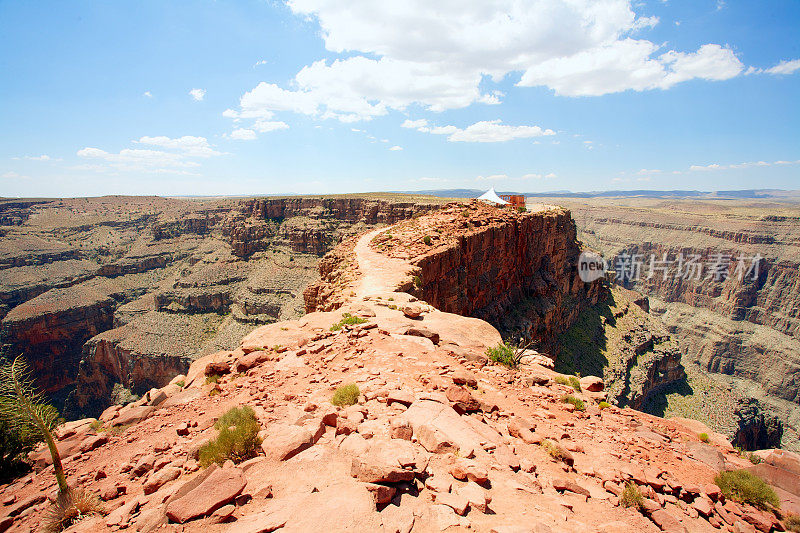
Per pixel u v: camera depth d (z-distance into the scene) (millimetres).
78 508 7914
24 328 152625
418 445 8844
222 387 14398
